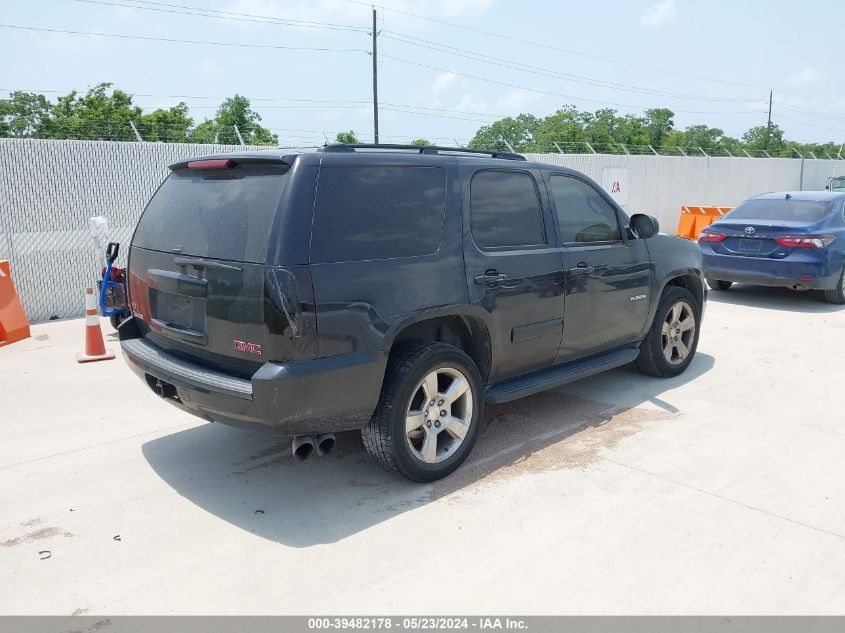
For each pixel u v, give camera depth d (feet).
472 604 9.77
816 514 12.28
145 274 13.91
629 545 11.26
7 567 10.89
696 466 14.30
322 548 11.30
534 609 9.64
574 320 16.30
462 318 14.03
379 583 10.30
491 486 13.44
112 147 31.91
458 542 11.42
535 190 15.79
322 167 11.91
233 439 16.17
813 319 29.19
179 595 10.09
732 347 24.40
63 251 30.99
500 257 14.46
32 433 16.60
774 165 86.17
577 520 12.09
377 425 12.66
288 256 11.19
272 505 12.85
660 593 9.99
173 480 13.98
